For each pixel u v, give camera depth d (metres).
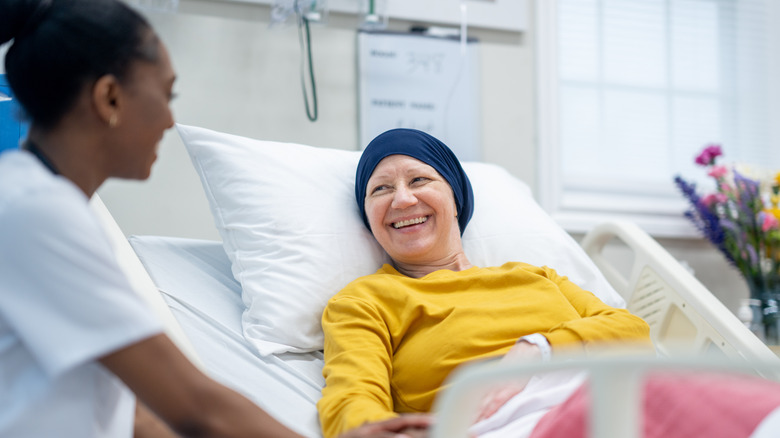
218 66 2.24
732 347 1.63
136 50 0.84
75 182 0.84
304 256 1.61
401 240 1.62
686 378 0.91
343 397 1.22
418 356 1.40
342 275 1.63
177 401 0.77
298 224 1.66
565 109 2.78
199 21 2.23
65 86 0.81
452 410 0.56
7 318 0.74
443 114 2.46
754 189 2.41
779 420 0.77
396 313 1.47
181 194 2.18
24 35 0.82
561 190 2.65
